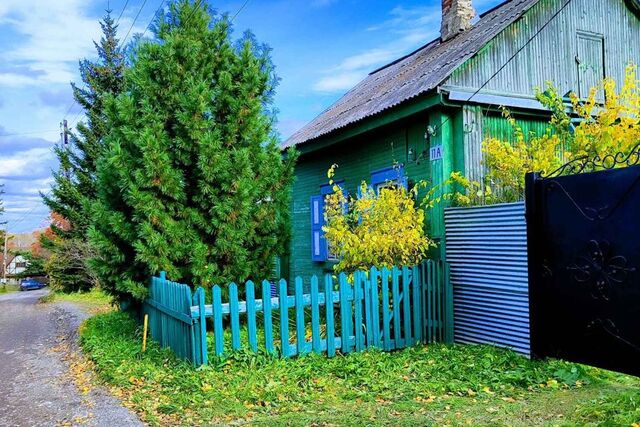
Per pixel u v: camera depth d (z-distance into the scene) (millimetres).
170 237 7926
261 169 8719
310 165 12805
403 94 8930
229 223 8180
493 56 8742
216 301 6316
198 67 8766
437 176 8359
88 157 20828
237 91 8711
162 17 8891
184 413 4832
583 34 9875
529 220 3438
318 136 10758
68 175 21266
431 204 7965
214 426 4461
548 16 9445
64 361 8148
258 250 8773
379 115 9125
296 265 13430
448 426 4223
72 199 20938
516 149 8117
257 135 8664
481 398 5012
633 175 2850
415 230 7555
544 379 5508
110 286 8969
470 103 8375
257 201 8789
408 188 9133
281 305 6594
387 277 7297
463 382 5504
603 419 4164
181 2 8945
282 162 9531
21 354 9156
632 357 2869
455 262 7816
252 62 8922
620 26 10391
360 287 7121
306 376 5801
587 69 9820
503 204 6938
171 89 8352
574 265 3174
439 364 6230
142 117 8172
